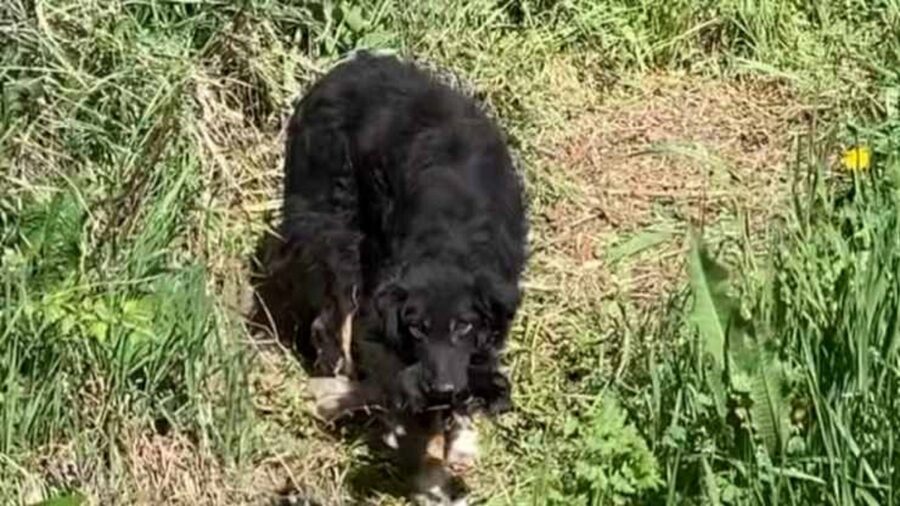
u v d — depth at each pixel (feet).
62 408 9.84
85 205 10.64
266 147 12.31
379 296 9.96
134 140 11.35
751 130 14.10
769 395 9.34
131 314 10.16
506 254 10.42
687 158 13.67
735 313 9.56
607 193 13.20
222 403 10.24
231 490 10.03
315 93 11.16
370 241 10.80
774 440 9.31
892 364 9.50
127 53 11.75
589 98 14.25
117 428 9.91
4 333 9.77
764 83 14.66
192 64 12.05
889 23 15.05
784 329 9.99
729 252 12.30
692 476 9.47
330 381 10.89
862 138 13.21
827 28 15.10
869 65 14.71
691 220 12.41
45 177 11.02
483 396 10.09
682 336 10.58
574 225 12.84
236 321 10.87
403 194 10.50
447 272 9.96
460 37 13.74
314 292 11.02
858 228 11.27
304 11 12.93
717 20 14.92
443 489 10.29
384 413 10.52
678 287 11.83
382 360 10.47
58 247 10.41
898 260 9.91
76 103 11.32
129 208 10.77
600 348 11.30
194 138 11.65
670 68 14.80
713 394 9.46
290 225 11.10
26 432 9.71
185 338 10.23
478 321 9.89
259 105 12.56
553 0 14.60
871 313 9.60
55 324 9.91
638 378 10.55
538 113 13.70
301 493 10.16
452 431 10.38
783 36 15.01
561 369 11.25
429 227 10.25
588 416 10.57
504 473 10.40
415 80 11.12
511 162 11.03
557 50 14.43
